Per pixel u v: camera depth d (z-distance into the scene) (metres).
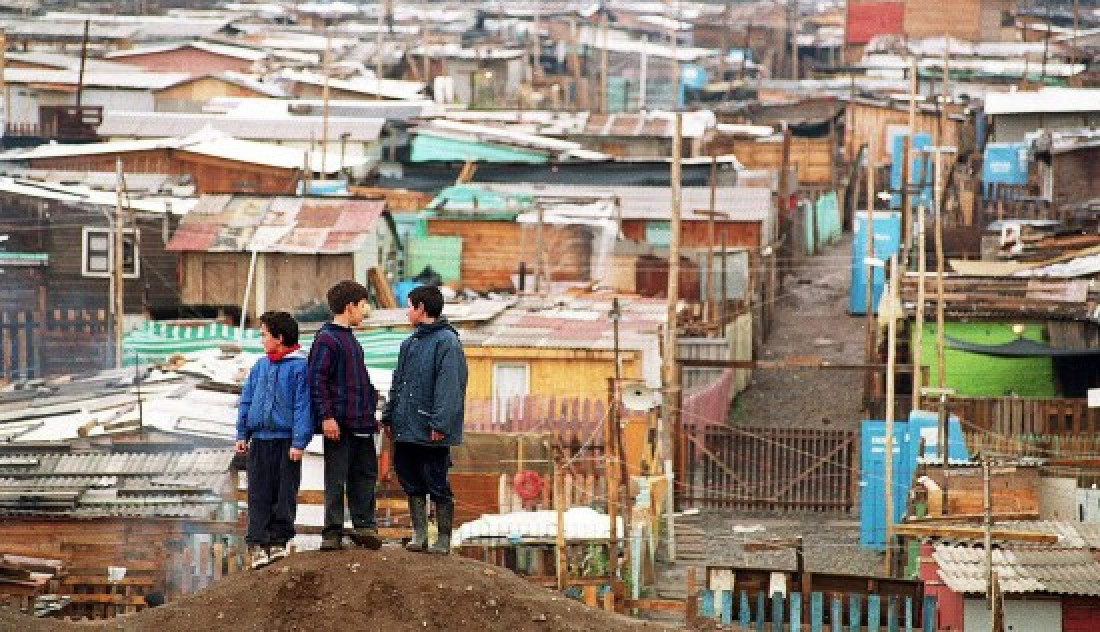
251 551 41.66
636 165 133.88
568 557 59.06
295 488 34.12
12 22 198.25
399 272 113.38
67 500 57.75
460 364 34.53
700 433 84.44
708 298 111.25
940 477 66.25
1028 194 129.12
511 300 97.00
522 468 69.31
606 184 129.62
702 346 93.56
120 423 63.97
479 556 58.47
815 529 76.94
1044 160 126.38
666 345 84.50
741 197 121.50
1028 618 51.38
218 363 78.38
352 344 34.03
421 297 34.59
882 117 164.00
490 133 144.00
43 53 178.12
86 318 101.56
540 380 83.00
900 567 67.12
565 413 77.94
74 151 130.50
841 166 160.75
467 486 69.25
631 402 72.25
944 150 129.38
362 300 34.34
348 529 34.31
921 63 188.88
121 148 130.75
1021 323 90.62
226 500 58.66
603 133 155.25
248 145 137.25
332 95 173.62
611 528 57.47
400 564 33.75
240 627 32.53
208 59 180.62
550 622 33.28
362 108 158.38
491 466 69.19
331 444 33.88
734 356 100.75
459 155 142.75
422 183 135.75
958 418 77.81
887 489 71.38
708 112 167.12
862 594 53.03
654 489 70.50
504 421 78.00
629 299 100.12
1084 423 79.06
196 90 163.12
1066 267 99.38
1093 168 120.25
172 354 84.69
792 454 80.81
